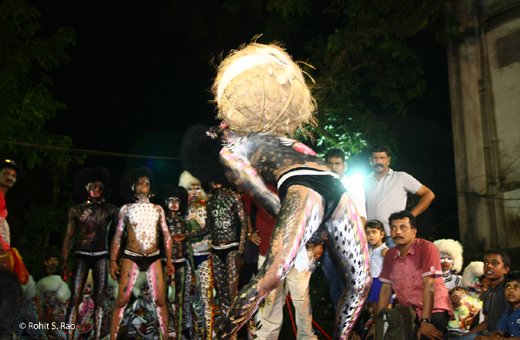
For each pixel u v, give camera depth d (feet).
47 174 31.35
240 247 15.88
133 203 15.81
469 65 31.63
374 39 30.50
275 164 4.90
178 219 17.92
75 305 16.05
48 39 26.86
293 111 5.18
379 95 31.30
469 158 31.40
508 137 29.40
